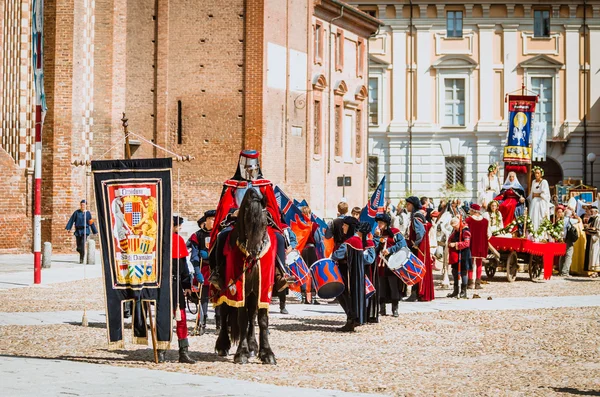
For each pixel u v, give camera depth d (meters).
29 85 45.72
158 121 50.41
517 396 14.39
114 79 48.41
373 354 18.59
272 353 17.33
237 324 17.34
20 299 27.22
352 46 67.31
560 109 87.38
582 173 87.00
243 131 50.50
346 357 18.19
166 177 17.36
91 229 40.72
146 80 50.56
